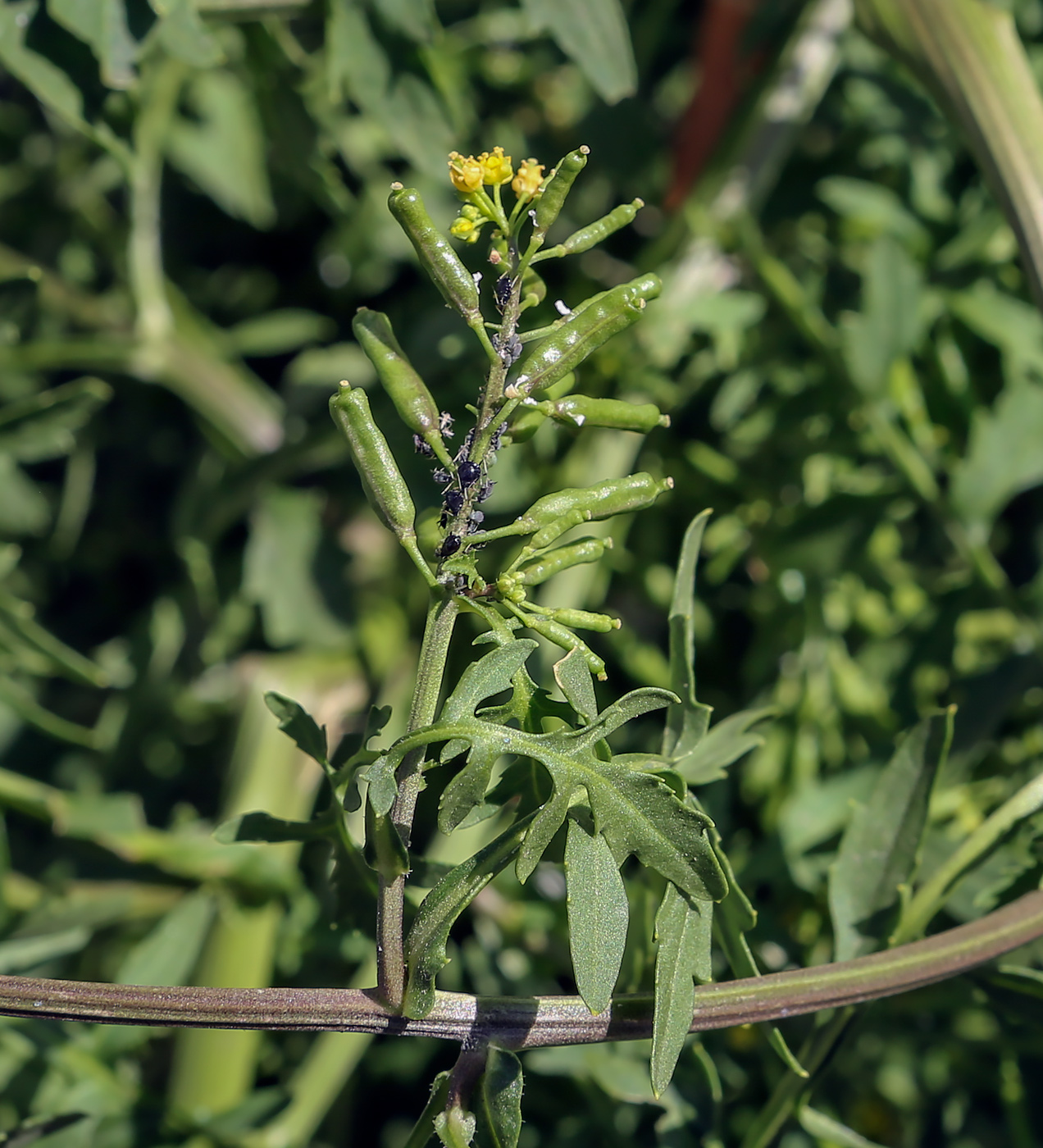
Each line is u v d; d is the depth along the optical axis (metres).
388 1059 0.47
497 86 0.55
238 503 0.50
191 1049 0.42
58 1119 0.35
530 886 0.41
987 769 0.42
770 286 0.44
